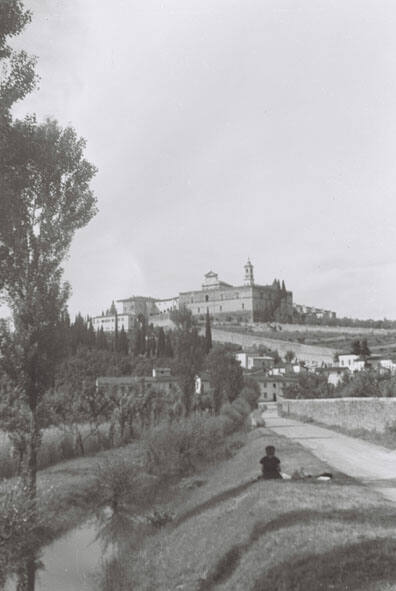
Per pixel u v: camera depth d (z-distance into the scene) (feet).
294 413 267.39
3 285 72.54
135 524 76.64
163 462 116.26
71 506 85.81
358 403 146.41
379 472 70.44
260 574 34.91
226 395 202.28
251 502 52.08
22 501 54.13
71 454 140.56
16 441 75.51
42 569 59.31
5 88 55.42
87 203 77.92
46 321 75.92
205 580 41.14
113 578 54.49
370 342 581.12
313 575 31.04
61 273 77.56
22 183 61.21
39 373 75.87
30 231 75.46
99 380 307.99
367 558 31.50
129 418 173.99
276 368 504.02
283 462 84.38
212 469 116.78
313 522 40.52
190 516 65.31
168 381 334.85
